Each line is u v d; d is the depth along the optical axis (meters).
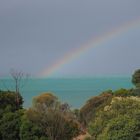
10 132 70.56
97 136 53.75
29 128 67.12
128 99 55.16
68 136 69.06
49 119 67.62
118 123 50.31
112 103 55.47
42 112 68.31
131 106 54.06
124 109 53.88
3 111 74.94
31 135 66.75
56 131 67.94
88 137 64.75
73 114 78.56
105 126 53.44
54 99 71.06
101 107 74.62
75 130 69.75
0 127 71.38
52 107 69.88
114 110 54.41
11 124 70.50
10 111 75.06
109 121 52.34
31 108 69.81
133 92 82.00
